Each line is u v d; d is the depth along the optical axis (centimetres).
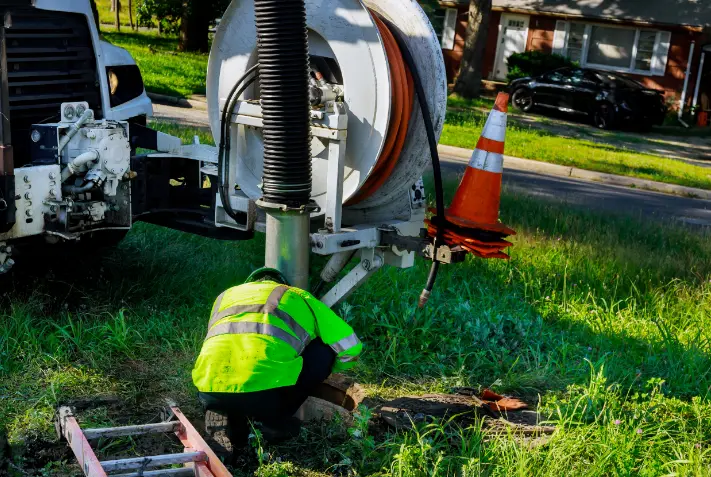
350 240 503
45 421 469
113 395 508
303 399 453
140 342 576
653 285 817
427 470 434
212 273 705
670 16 3002
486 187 478
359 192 535
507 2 3281
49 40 604
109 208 556
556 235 973
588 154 1973
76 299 634
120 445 459
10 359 525
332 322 444
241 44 545
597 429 487
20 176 514
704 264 891
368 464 453
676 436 502
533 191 1427
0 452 437
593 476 441
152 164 634
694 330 710
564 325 703
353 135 502
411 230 567
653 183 1708
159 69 2447
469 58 2866
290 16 425
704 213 1419
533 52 3088
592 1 3155
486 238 476
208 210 641
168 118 1688
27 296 616
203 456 405
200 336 591
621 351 649
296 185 446
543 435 482
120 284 668
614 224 1059
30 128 569
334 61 524
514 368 605
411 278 746
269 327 426
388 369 590
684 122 2936
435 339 636
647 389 579
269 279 465
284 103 434
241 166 557
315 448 472
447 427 493
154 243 765
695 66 3006
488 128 478
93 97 639
